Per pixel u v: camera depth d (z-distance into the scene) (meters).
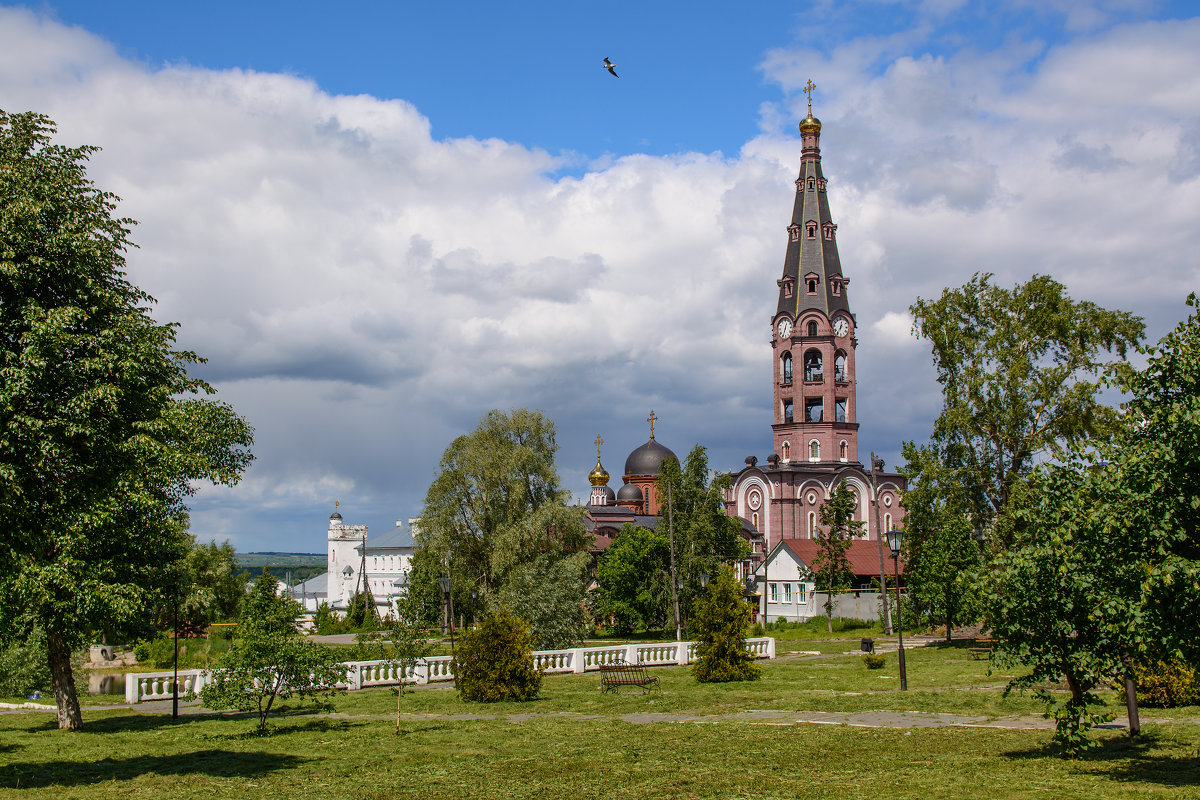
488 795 16.77
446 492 73.31
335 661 26.22
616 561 86.44
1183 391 17.09
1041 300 56.78
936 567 55.12
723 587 39.03
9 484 19.83
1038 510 18.86
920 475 58.41
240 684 24.75
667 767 19.16
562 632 53.47
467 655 32.41
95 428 21.88
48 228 23.12
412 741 23.41
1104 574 17.38
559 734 24.12
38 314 20.69
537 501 74.44
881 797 15.58
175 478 28.12
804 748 21.00
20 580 22.52
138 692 35.59
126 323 23.48
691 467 83.44
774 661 48.66
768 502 113.62
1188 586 15.48
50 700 40.00
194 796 16.70
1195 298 17.27
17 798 16.53
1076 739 18.73
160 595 28.91
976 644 53.72
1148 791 15.24
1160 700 25.50
